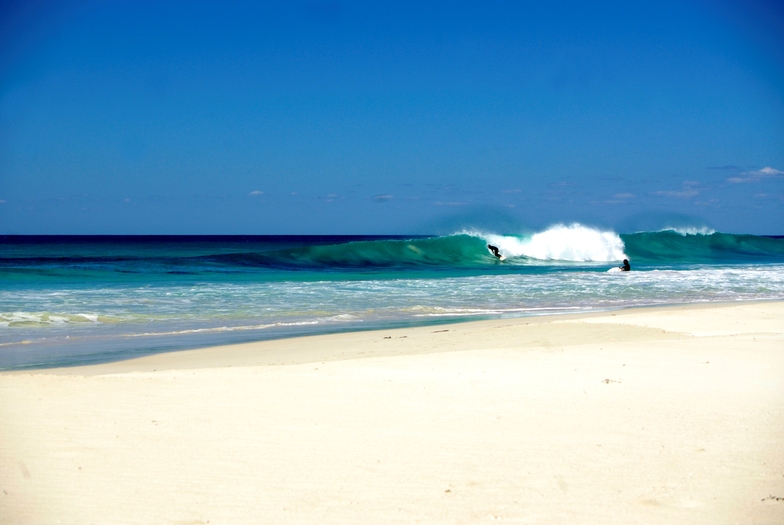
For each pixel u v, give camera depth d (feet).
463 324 50.16
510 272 108.58
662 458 15.20
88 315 53.72
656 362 29.17
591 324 45.32
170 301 63.31
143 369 32.65
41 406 20.81
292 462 15.30
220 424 18.58
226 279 87.86
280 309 59.47
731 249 169.78
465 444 16.47
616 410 19.67
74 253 179.01
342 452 15.98
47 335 45.57
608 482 13.75
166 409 20.40
